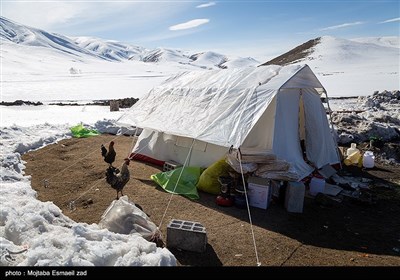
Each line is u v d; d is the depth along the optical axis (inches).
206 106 372.2
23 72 4778.5
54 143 534.6
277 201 310.2
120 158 447.8
